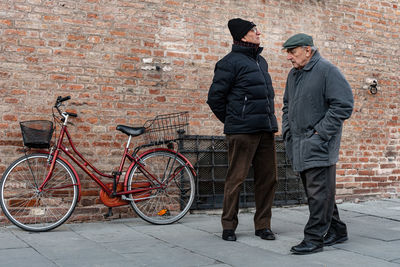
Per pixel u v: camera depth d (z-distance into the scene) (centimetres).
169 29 510
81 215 467
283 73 575
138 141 493
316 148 344
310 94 350
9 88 439
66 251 341
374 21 640
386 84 645
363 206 581
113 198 455
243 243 378
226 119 396
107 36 479
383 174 638
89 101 470
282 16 577
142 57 495
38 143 416
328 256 334
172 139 506
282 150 572
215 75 392
